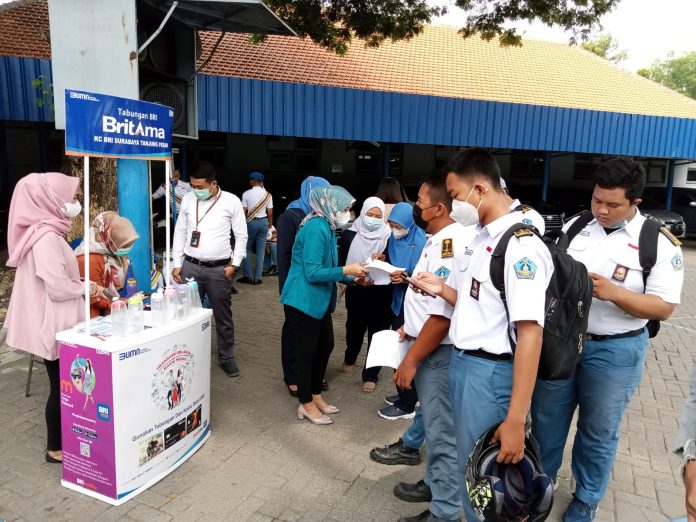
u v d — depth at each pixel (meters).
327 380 4.57
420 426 3.17
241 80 10.78
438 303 2.40
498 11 8.87
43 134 11.29
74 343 2.68
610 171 2.31
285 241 4.06
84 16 3.47
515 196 15.30
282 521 2.69
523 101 16.17
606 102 17.28
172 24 4.34
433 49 18.64
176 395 3.06
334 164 17.34
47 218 2.86
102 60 3.51
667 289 2.35
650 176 19.44
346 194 3.50
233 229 4.52
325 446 3.46
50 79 8.95
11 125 13.88
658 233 2.39
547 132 13.17
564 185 19.61
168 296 3.01
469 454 2.03
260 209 8.01
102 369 2.62
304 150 17.11
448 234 2.67
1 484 2.92
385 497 2.94
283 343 4.20
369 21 8.80
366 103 11.66
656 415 4.20
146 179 3.75
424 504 2.89
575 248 2.56
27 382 3.97
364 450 3.44
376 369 4.39
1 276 7.72
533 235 1.88
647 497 3.07
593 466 2.64
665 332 6.68
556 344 1.88
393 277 3.16
